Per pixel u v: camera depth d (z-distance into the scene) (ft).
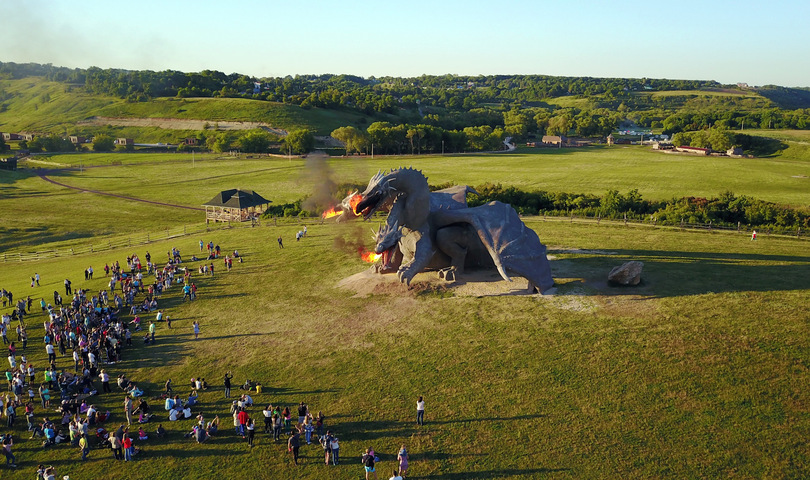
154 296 157.69
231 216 273.54
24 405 107.04
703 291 130.62
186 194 393.70
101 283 181.68
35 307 164.25
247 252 200.23
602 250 171.53
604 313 123.44
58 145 631.56
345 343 121.60
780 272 142.72
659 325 115.65
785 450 81.00
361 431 92.73
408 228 139.95
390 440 90.17
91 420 99.04
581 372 102.68
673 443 84.17
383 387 104.12
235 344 126.00
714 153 557.74
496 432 89.92
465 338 118.32
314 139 602.03
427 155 571.28
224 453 90.17
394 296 142.10
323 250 193.57
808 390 92.07
